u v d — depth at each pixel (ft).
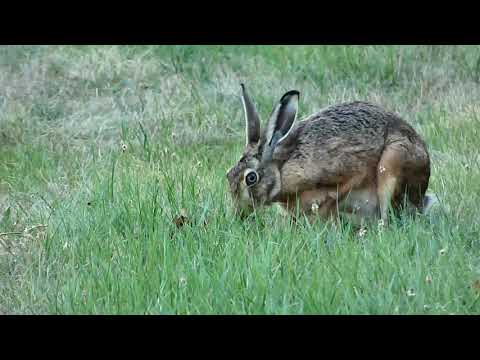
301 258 51.80
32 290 51.80
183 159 73.10
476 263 52.29
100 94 88.33
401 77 92.22
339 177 59.72
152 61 93.25
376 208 60.80
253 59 94.12
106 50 94.38
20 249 57.67
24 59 92.79
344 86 89.61
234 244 53.78
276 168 59.93
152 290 49.70
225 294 48.03
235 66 94.02
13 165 75.51
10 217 63.57
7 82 89.30
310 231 56.08
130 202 60.64
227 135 81.30
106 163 72.43
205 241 55.16
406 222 57.47
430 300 47.11
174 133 80.28
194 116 83.35
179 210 59.82
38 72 90.48
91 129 81.71
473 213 60.08
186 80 90.22
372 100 87.10
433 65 93.25
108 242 55.93
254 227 58.13
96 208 60.80
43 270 54.70
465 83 90.33
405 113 85.25
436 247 52.80
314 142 59.82
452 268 49.98
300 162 59.62
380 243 52.85
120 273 51.98
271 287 48.42
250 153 59.62
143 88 89.25
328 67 93.35
